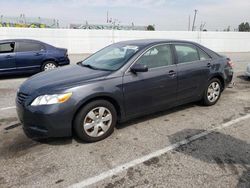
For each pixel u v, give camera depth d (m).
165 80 4.41
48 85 3.58
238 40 26.47
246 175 2.94
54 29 18.88
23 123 3.65
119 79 3.87
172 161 3.26
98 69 4.17
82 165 3.18
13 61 8.95
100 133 3.83
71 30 19.42
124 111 4.03
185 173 2.99
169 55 4.61
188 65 4.82
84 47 20.19
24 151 3.53
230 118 4.80
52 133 3.47
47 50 9.66
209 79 5.26
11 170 3.07
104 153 3.48
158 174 2.98
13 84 8.09
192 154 3.43
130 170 3.07
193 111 5.19
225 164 3.18
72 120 3.58
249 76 8.77
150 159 3.31
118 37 21.38
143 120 4.68
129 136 4.00
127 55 4.21
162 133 4.12
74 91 3.50
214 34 25.14
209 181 2.83
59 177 2.94
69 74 4.02
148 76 4.18
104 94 3.71
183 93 4.81
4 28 17.53
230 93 6.75
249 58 17.70
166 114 5.00
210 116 4.91
